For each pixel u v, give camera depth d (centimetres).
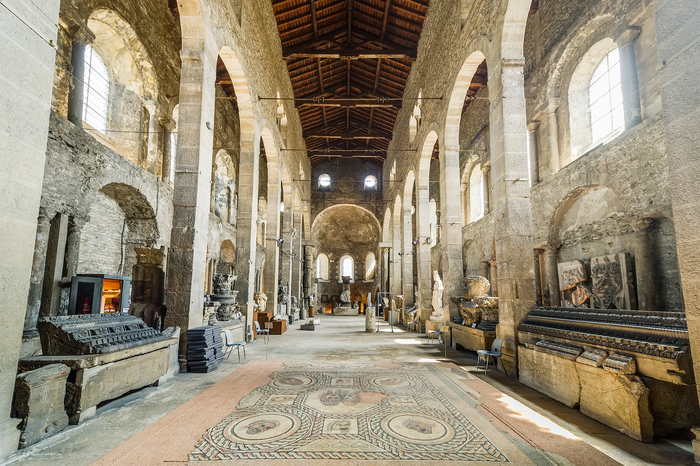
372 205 3108
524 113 720
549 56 1255
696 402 380
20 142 340
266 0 1348
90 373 418
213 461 319
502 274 714
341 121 2653
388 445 353
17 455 328
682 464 321
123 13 943
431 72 1372
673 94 332
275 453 335
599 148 1015
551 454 336
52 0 376
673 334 366
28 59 347
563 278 1223
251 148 1148
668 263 834
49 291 749
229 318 969
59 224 768
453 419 423
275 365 730
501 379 632
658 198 829
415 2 1428
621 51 944
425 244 1529
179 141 709
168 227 1218
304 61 1847
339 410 452
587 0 1054
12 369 334
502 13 723
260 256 2344
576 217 1185
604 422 415
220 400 492
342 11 1625
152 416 431
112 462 317
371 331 1475
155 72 1117
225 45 869
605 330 463
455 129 1162
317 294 3362
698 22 312
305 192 2777
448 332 1063
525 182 704
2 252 322
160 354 567
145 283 710
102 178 888
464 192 2111
